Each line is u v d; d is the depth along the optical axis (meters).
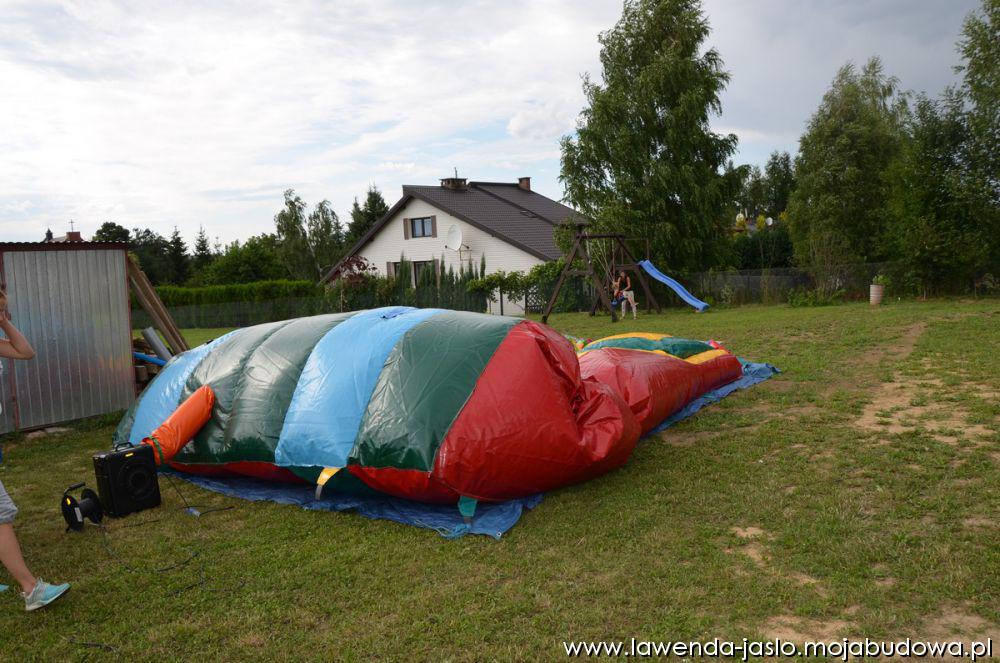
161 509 5.93
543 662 3.32
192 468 6.62
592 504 5.30
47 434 9.30
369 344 6.14
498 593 4.01
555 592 3.97
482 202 34.72
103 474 5.69
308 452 5.71
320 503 5.77
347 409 5.73
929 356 10.17
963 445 5.89
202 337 26.77
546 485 5.42
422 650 3.49
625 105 24.88
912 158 20.81
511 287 27.11
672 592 3.86
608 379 7.17
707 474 5.80
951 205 20.17
